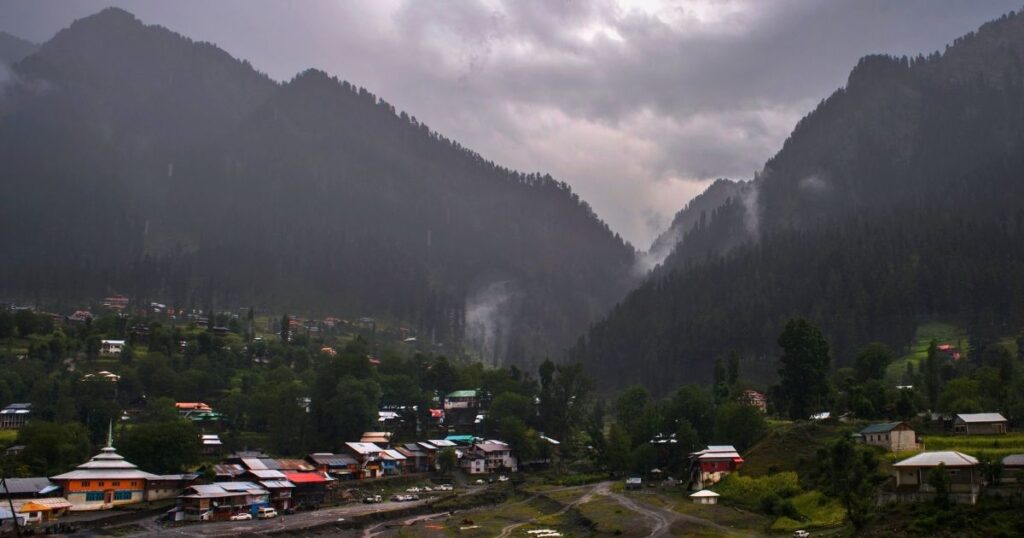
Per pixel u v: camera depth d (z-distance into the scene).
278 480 158.00
